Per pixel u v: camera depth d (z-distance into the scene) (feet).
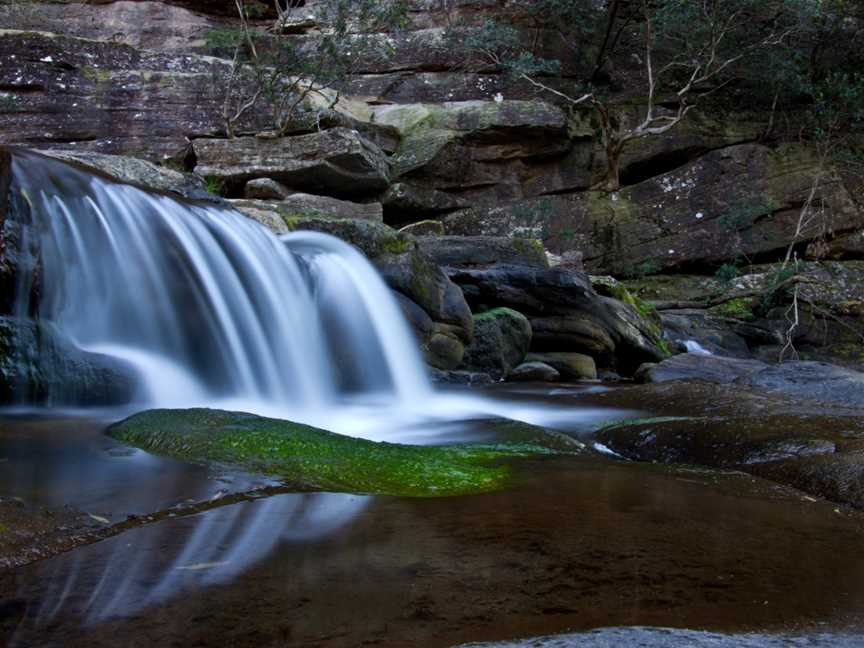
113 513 8.05
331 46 56.24
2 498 8.13
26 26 65.10
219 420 12.82
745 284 62.69
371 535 7.52
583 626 5.22
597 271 64.75
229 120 53.42
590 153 68.64
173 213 22.21
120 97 53.26
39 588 5.90
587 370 37.47
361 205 50.21
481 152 65.16
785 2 63.36
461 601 5.68
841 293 62.39
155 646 4.83
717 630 5.19
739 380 25.86
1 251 16.42
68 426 13.24
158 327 20.36
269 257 24.85
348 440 12.34
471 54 69.21
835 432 14.21
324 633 5.04
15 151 18.26
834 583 6.45
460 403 23.82
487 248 40.32
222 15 72.49
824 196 66.44
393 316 29.19
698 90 71.10
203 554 6.79
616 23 71.56
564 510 8.86
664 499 9.80
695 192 66.49
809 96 70.23
